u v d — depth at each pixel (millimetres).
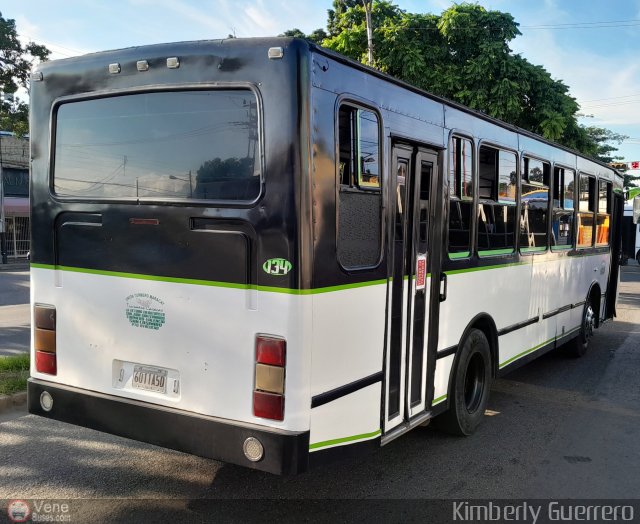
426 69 12211
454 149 4734
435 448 4898
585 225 8305
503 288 5746
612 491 4141
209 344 3328
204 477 4207
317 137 3148
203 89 3320
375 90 3668
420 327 4379
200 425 3322
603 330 11047
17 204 29031
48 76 3902
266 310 3148
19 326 9984
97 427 3703
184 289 3391
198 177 3355
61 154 3850
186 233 3363
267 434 3121
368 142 3615
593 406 6195
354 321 3504
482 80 12148
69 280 3820
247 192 3207
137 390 3602
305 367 3125
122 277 3607
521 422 5625
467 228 4996
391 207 3869
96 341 3738
